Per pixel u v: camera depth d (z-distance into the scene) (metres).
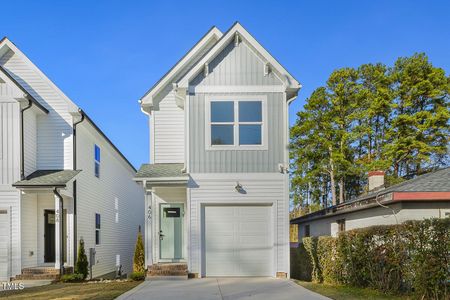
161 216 14.08
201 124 13.15
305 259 14.23
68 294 10.02
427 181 12.55
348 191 33.12
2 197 13.89
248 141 13.16
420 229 8.99
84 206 16.59
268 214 13.08
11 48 15.54
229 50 13.42
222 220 13.01
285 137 13.20
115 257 21.67
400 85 29.33
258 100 13.30
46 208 15.30
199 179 12.99
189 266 12.68
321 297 9.09
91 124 16.59
